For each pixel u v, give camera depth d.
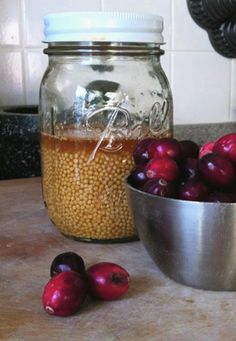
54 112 0.55
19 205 0.68
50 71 0.57
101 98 0.54
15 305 0.41
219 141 0.45
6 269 0.48
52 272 0.43
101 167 0.53
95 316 0.39
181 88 1.03
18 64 0.89
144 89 0.56
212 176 0.42
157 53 0.55
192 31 1.01
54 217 0.57
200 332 0.37
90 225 0.54
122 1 0.94
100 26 0.50
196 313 0.40
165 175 0.44
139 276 0.46
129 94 0.55
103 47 0.52
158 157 0.46
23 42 0.89
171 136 0.59
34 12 0.88
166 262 0.44
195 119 1.06
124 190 0.54
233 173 0.42
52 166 0.56
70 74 0.55
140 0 0.95
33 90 0.91
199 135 1.05
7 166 0.80
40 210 0.66
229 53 1.05
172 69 1.01
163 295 0.43
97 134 0.53
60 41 0.52
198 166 0.44
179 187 0.42
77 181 0.53
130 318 0.39
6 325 0.38
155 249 0.44
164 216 0.42
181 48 1.01
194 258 0.42
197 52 1.03
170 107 0.59
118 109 0.54
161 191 0.42
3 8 0.86
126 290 0.42
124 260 0.50
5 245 0.54
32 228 0.60
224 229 0.40
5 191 0.75
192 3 0.99
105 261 0.50
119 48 0.52
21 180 0.80
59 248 0.54
